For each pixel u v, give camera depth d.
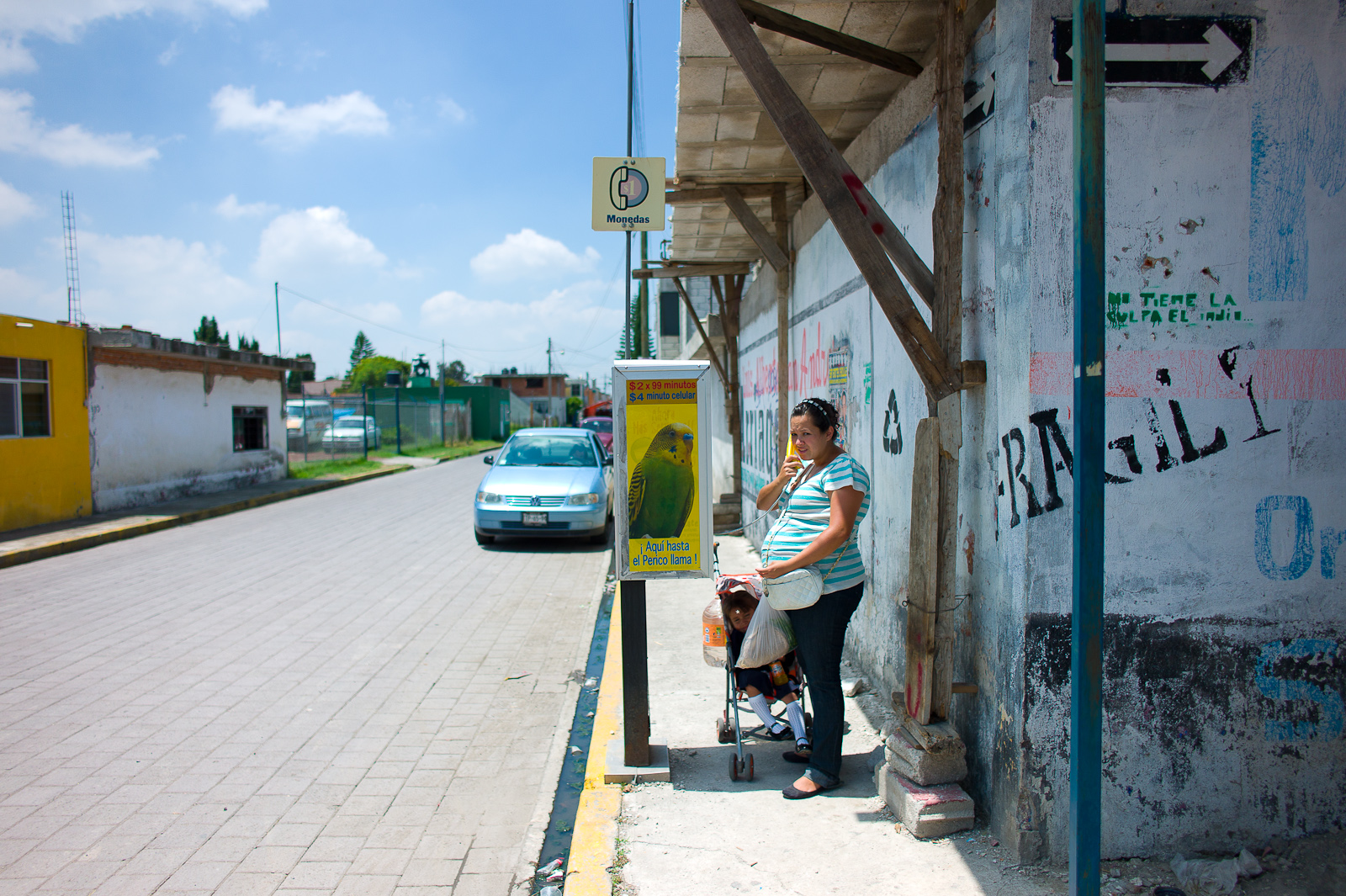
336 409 34.47
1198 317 2.97
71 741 4.42
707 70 4.74
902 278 4.26
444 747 4.42
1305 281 3.00
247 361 17.53
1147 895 2.81
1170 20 2.92
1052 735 2.95
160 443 15.15
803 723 3.96
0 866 3.21
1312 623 3.04
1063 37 2.88
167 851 3.33
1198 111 2.94
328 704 5.02
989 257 3.27
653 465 3.70
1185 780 3.04
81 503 13.00
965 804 3.21
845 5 3.81
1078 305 2.09
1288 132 2.97
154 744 4.41
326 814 3.67
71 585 8.38
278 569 9.24
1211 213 2.96
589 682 5.47
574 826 3.62
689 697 4.93
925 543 3.34
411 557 10.05
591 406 35.50
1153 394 2.97
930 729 3.33
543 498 10.46
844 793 3.60
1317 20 2.96
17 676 5.47
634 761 3.82
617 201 4.54
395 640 6.40
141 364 14.58
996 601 3.16
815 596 3.42
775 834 3.25
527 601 7.77
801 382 7.10
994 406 3.21
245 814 3.65
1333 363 3.01
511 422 56.41
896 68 4.23
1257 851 3.04
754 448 10.41
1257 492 3.01
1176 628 3.01
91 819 3.59
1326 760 3.07
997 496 3.16
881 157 4.83
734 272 10.05
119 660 5.84
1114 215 2.93
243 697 5.13
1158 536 2.99
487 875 3.20
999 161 3.13
